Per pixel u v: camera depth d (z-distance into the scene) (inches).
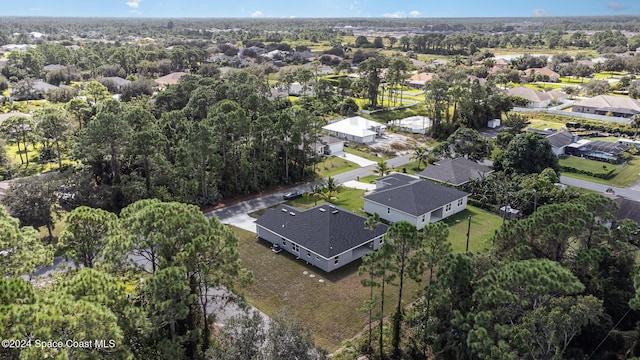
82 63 7642.7
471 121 4650.6
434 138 4443.9
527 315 1099.9
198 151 2512.3
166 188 2529.5
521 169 3004.4
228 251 1326.3
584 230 1409.9
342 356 1396.4
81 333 896.3
